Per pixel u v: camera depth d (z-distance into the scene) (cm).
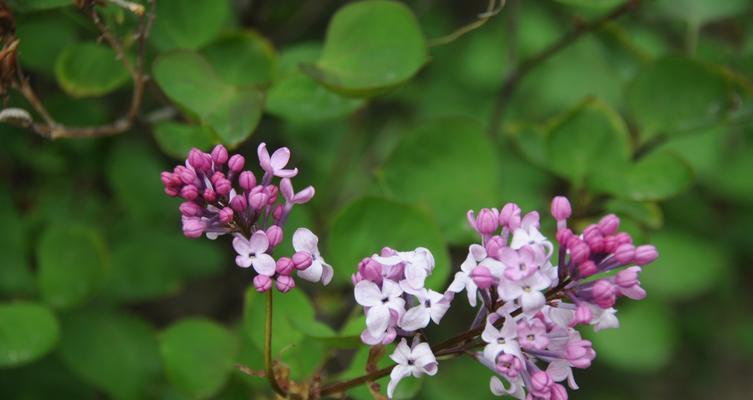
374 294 31
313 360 39
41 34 44
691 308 63
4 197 45
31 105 44
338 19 40
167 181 31
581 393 61
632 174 43
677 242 54
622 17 49
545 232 42
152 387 45
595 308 30
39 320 41
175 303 59
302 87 42
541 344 30
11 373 47
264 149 32
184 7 41
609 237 30
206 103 39
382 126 56
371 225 39
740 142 56
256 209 31
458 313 57
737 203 57
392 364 37
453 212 42
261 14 50
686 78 44
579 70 56
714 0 47
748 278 62
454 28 59
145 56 42
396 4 40
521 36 57
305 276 31
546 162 44
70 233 44
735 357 67
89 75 42
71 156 48
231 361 42
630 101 45
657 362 53
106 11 39
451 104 56
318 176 51
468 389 48
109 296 46
